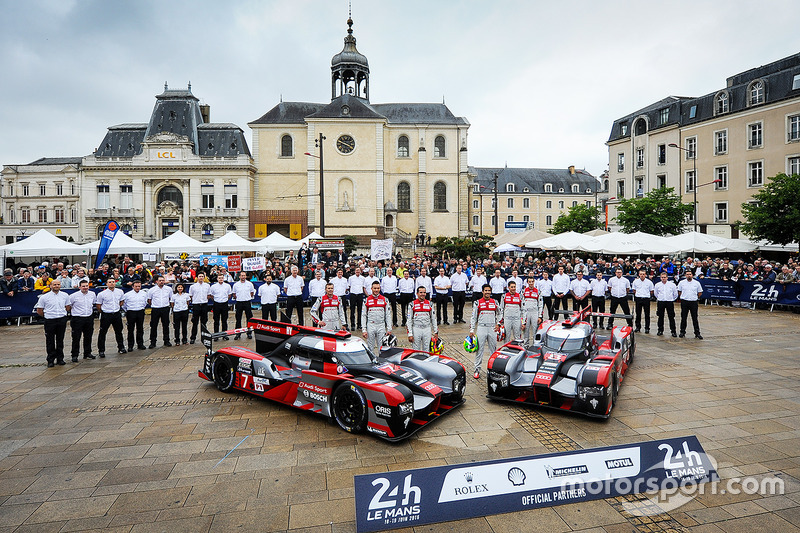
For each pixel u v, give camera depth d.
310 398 7.36
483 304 9.92
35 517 4.75
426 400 7.12
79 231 58.62
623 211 38.44
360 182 54.62
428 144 57.22
